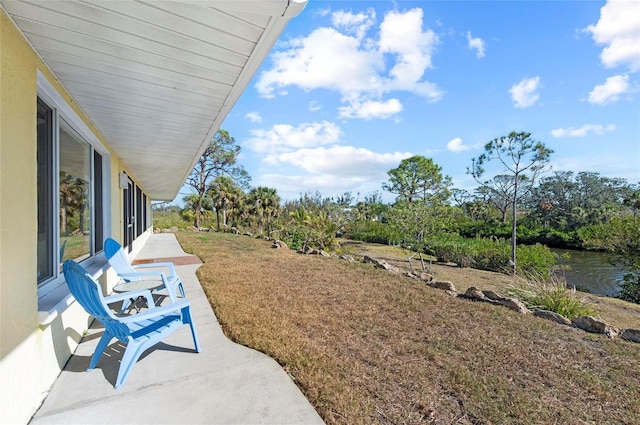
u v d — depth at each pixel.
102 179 4.64
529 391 2.48
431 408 2.19
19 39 1.80
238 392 2.17
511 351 3.17
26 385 1.81
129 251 7.16
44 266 2.48
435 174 23.70
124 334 2.28
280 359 2.68
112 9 1.59
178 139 4.25
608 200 28.67
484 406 2.25
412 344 3.24
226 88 2.59
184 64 2.20
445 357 2.99
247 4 1.33
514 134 13.59
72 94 2.70
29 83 1.92
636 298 8.86
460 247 12.82
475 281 9.09
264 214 21.80
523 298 5.16
